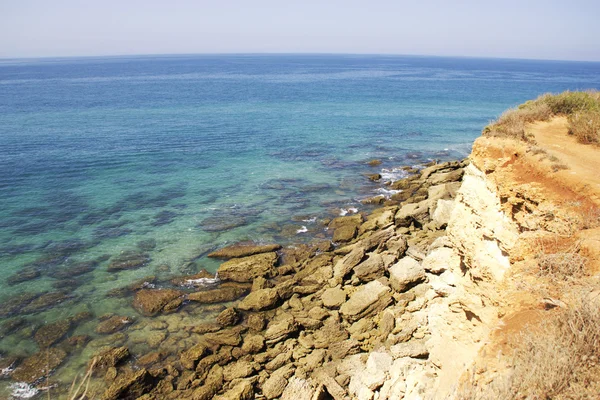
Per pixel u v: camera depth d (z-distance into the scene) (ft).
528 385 20.25
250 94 328.90
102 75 559.79
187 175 130.41
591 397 18.71
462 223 49.83
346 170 137.08
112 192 115.24
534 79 535.19
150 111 239.30
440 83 441.68
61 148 154.10
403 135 187.62
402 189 118.32
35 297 70.23
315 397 47.85
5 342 60.29
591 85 426.51
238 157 150.20
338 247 86.94
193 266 79.97
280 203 109.60
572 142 55.83
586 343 20.62
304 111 245.86
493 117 230.07
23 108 241.96
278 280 75.20
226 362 56.85
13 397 51.21
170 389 52.54
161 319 65.51
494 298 35.81
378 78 513.45
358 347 57.26
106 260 81.66
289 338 60.59
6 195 110.63
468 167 52.44
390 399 42.70
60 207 104.53
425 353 49.83
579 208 39.17
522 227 43.29
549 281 28.96
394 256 73.97
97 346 59.62
